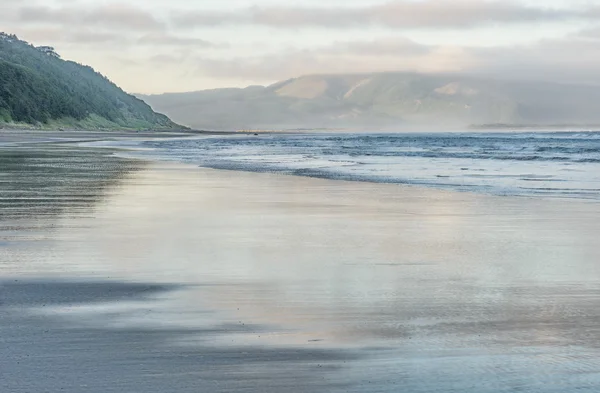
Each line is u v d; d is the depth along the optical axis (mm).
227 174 31844
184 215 17219
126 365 6000
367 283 9500
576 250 12234
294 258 11438
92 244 12789
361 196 22078
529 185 26172
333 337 6906
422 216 17156
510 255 11734
